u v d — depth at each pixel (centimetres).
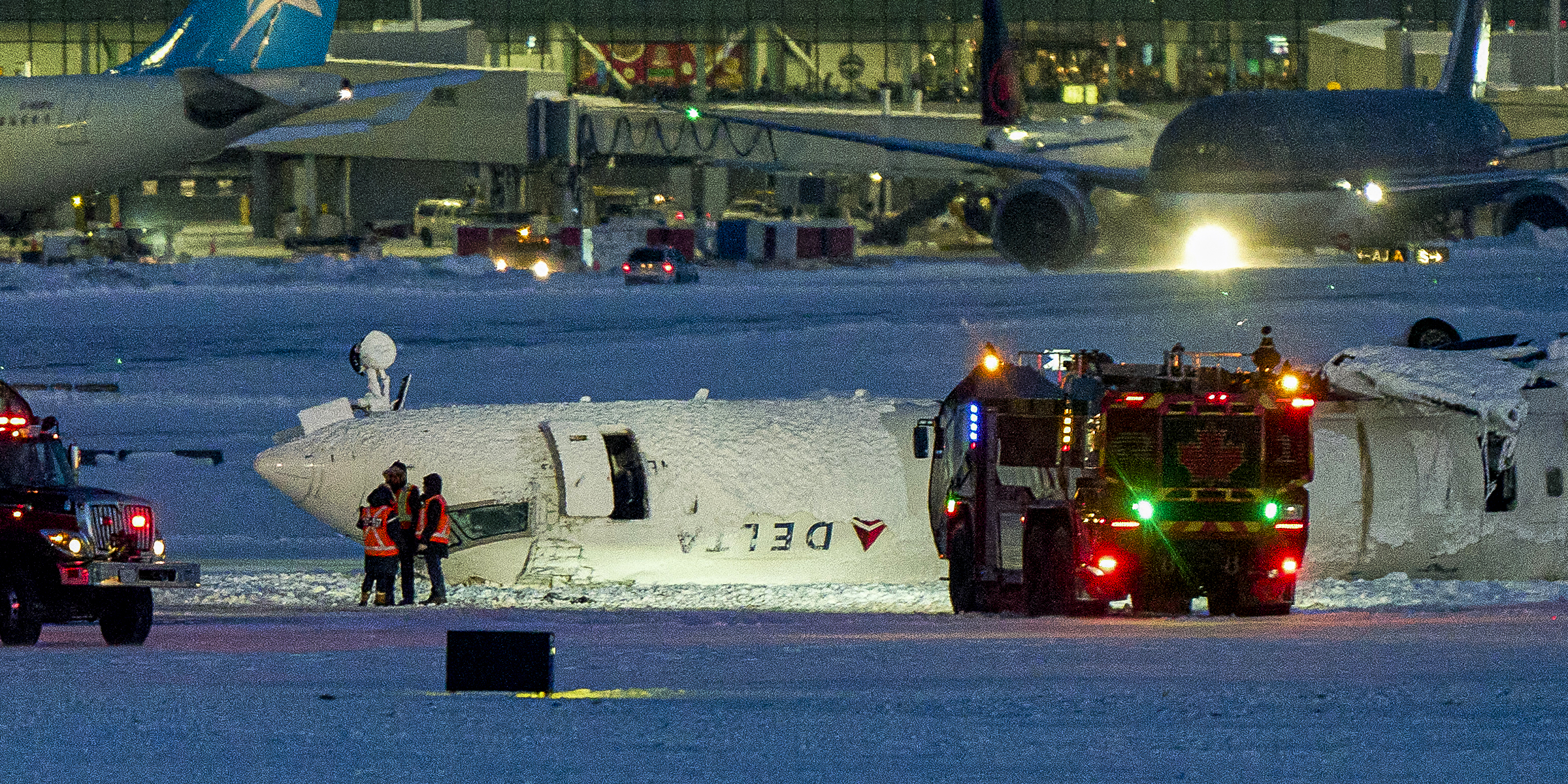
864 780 3862
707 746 4228
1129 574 7475
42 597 6681
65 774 3909
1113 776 3900
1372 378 9250
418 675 5441
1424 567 9206
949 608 8406
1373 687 5072
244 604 8456
